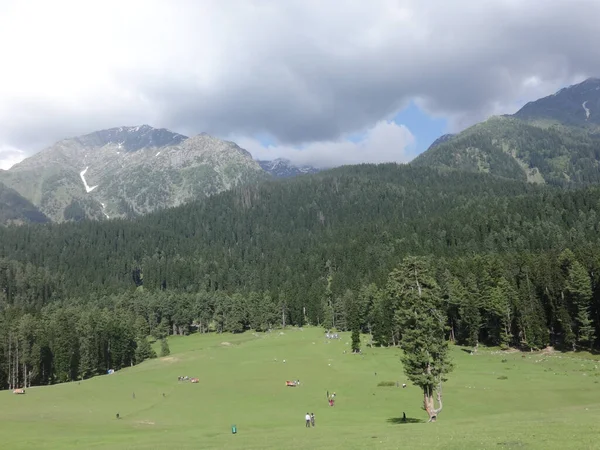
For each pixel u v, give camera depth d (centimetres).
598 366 10100
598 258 12375
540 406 6850
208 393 9512
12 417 7519
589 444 3081
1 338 13425
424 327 5844
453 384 8875
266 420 7081
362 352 13962
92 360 14738
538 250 19462
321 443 4175
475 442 3472
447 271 16212
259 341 17612
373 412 7262
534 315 12538
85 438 5694
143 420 7325
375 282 19000
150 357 16912
